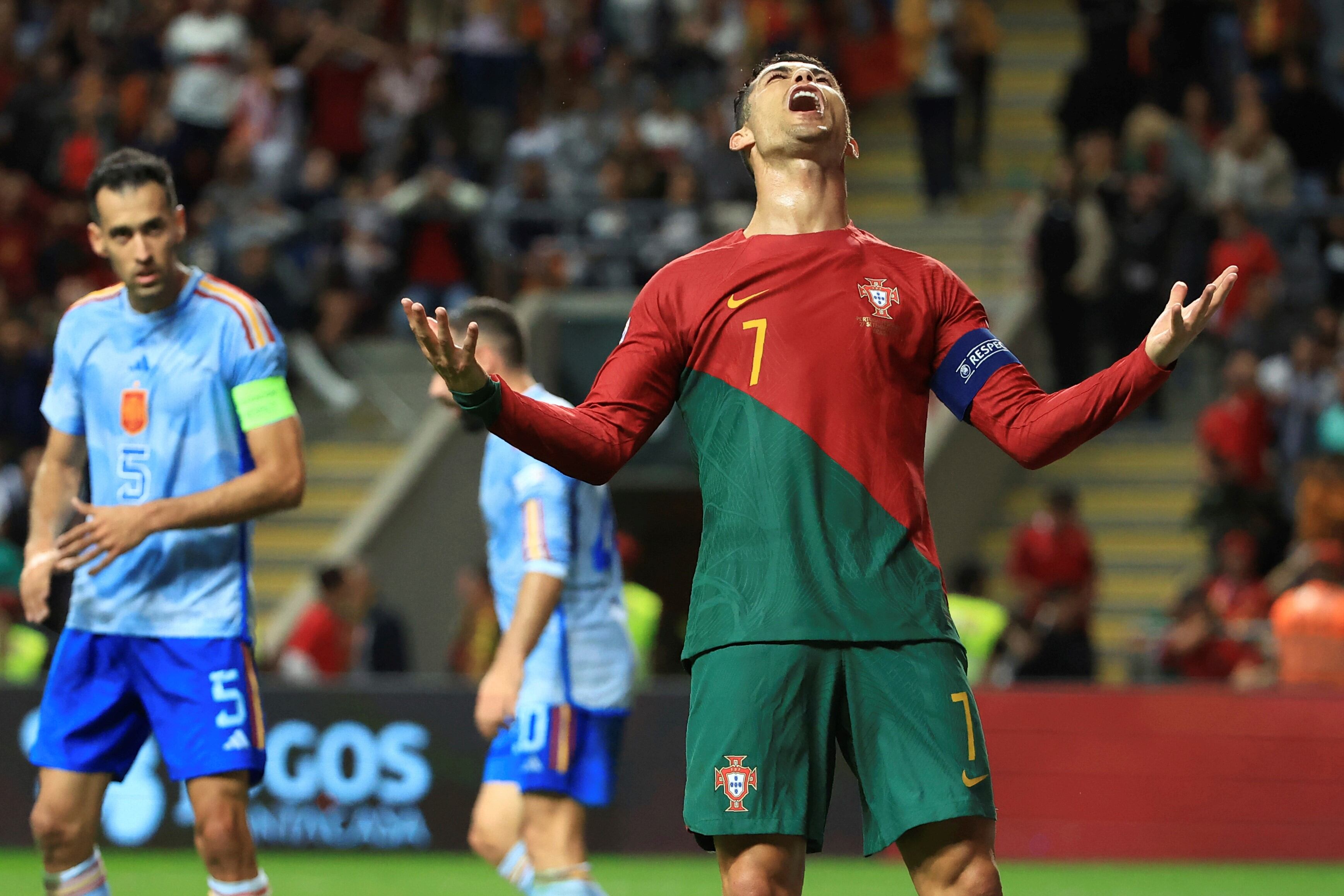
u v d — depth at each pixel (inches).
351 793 1181.1
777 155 450.3
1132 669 1418.6
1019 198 2065.7
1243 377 1583.4
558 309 1785.2
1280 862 1170.0
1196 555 1702.8
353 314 1851.6
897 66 2089.1
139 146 1942.7
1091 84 1913.1
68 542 534.3
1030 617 1365.7
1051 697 1200.2
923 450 440.1
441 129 1943.9
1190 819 1178.6
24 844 1173.1
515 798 674.2
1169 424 1809.8
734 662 417.7
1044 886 1070.4
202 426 569.0
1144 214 1738.4
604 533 669.3
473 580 1448.1
